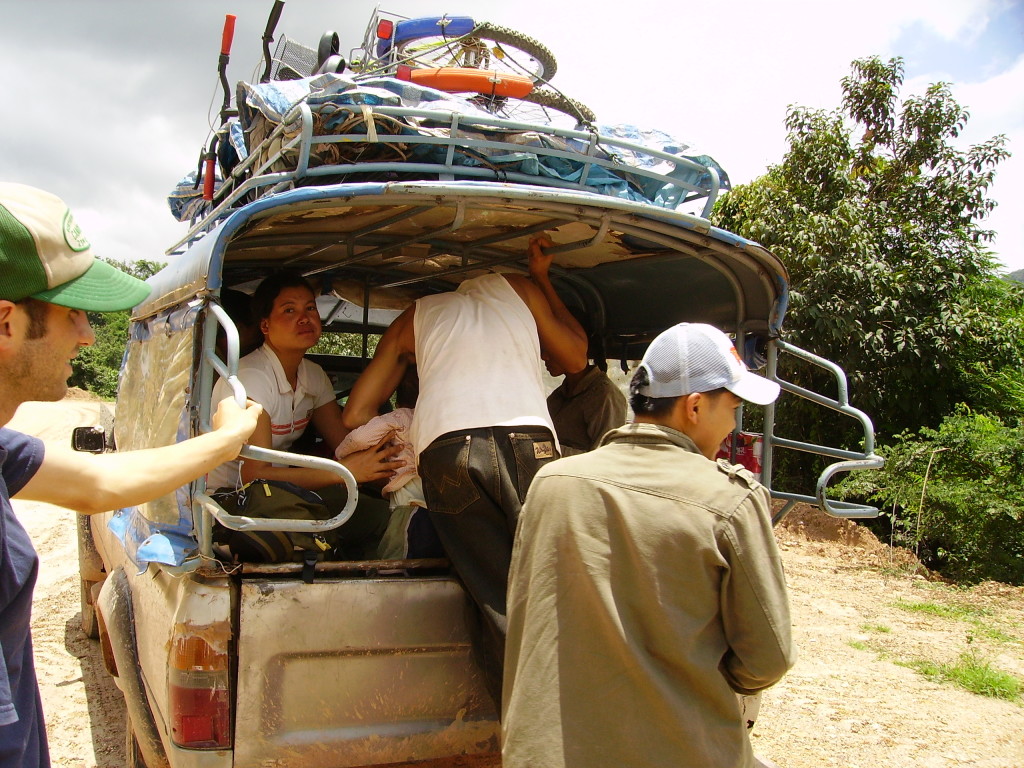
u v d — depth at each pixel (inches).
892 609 260.5
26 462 59.9
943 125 432.8
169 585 102.3
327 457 145.0
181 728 91.5
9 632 57.0
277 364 127.0
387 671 101.0
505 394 104.1
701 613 69.8
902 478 342.6
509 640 78.3
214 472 116.0
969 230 421.7
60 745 153.9
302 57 159.8
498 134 112.3
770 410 149.1
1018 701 184.9
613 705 69.2
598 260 150.5
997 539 312.8
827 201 422.6
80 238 58.5
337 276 165.3
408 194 97.3
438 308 113.7
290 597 96.7
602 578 71.1
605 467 75.3
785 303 136.6
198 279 97.3
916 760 154.9
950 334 390.3
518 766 69.9
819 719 172.9
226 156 149.3
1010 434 328.2
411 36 142.5
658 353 78.6
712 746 68.7
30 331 55.7
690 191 130.4
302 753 96.3
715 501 70.5
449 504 101.8
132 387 141.0
